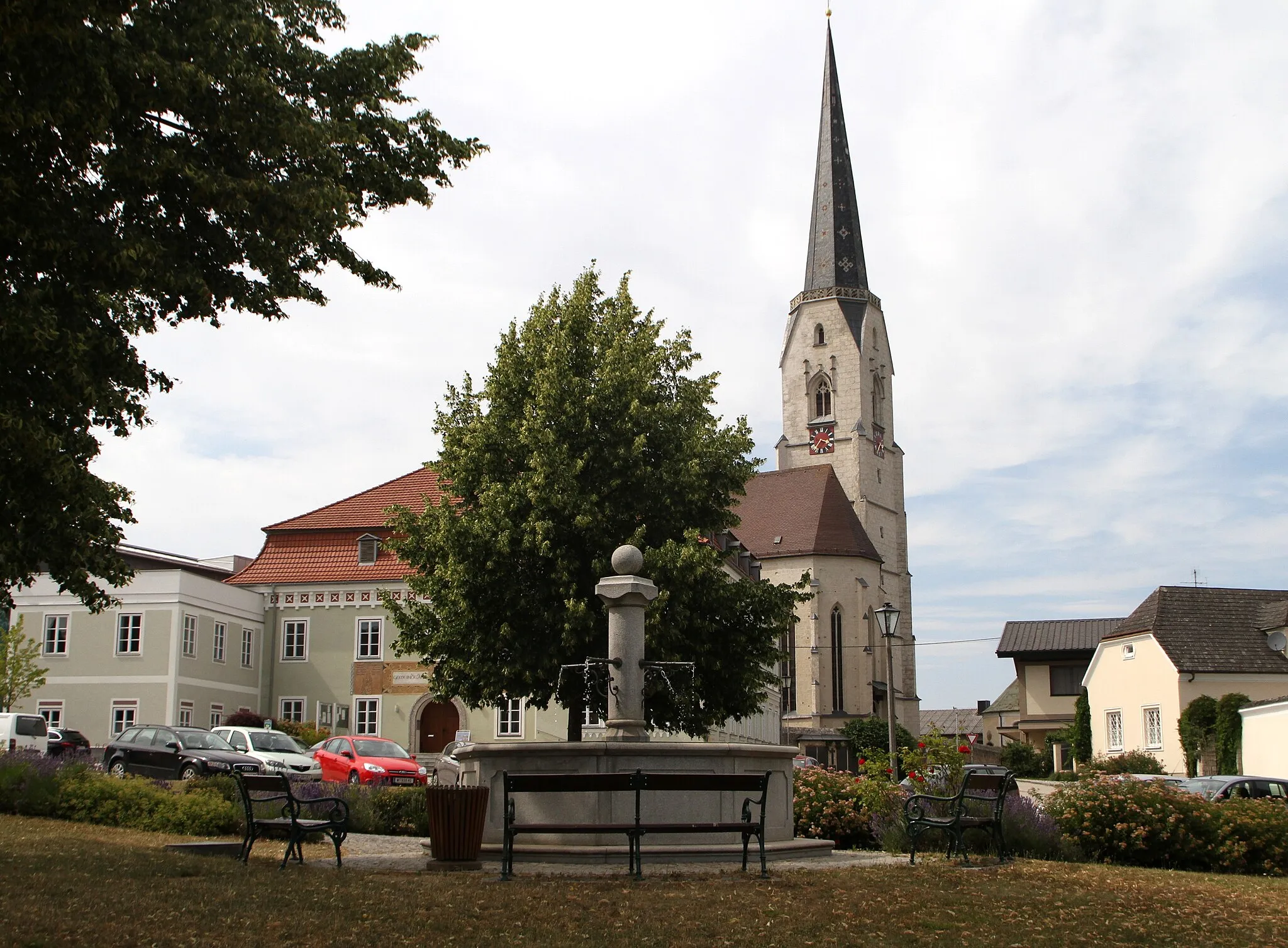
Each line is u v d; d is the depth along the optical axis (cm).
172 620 4744
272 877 1205
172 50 1282
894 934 1001
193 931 931
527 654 2641
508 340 2945
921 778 1859
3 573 1498
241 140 1339
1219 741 4166
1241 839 1808
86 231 1241
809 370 10712
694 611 2706
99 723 4756
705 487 2758
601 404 2748
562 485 2641
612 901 1091
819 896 1143
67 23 1078
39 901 1019
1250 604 4738
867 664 8781
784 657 2891
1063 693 7075
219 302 1418
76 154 1210
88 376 1277
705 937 965
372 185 1577
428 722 4922
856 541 9038
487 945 923
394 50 1609
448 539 2645
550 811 1439
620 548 1703
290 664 5119
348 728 4991
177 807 1906
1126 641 4834
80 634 4838
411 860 1451
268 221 1370
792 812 1611
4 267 1244
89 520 1552
